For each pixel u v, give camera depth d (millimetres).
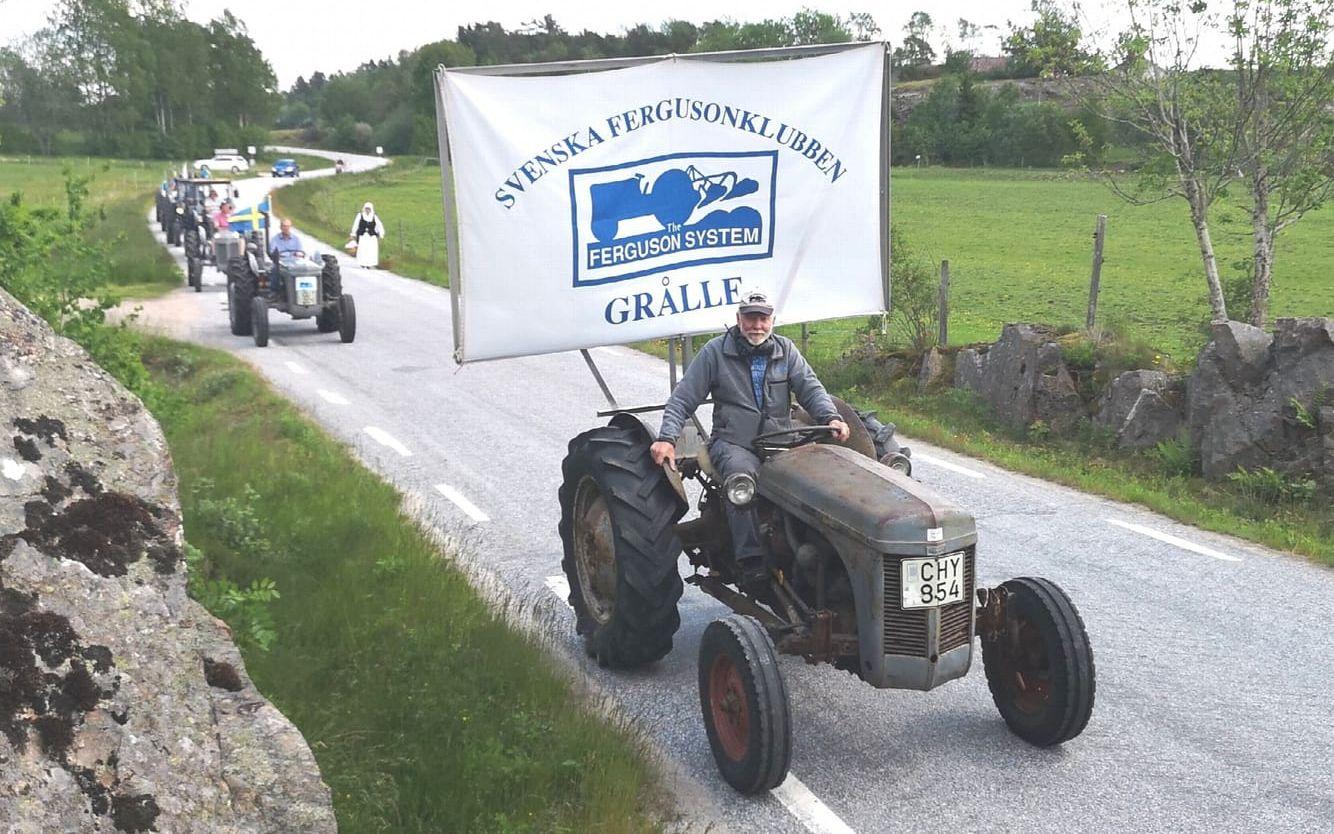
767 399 5664
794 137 6668
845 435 5504
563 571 7734
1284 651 6414
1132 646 6488
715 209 6551
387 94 177375
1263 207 13102
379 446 11375
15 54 106438
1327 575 7715
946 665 4719
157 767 3186
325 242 40375
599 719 5270
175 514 3777
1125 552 8211
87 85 111812
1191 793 4875
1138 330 20234
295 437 11156
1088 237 41375
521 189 6125
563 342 6312
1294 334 9594
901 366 14375
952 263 33562
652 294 6441
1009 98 101500
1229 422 9898
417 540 7812
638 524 5797
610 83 6234
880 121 6910
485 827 4379
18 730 3035
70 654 3234
